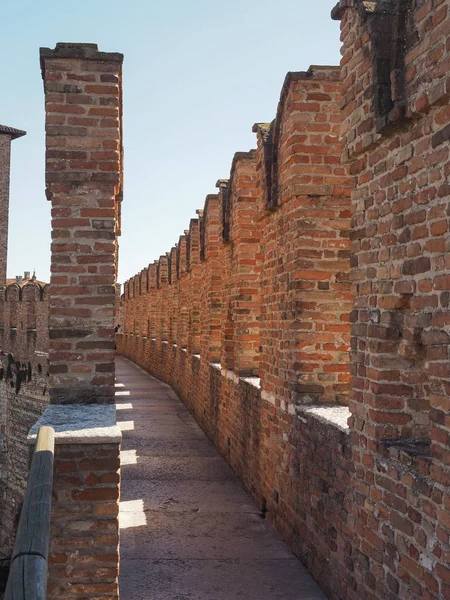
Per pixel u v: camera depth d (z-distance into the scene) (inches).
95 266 233.0
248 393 366.6
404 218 176.6
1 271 1301.7
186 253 749.9
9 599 80.8
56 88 233.6
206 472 404.8
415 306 170.1
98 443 187.8
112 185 235.5
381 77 188.4
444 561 148.8
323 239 273.6
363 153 205.0
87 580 189.2
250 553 265.7
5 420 845.8
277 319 303.9
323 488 233.5
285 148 288.2
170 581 235.6
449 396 149.9
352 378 208.7
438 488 152.3
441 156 156.9
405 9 174.9
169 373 914.1
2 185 1312.7
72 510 189.2
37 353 695.1
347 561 207.6
